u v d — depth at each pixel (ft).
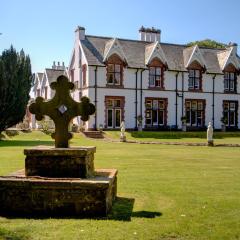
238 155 68.54
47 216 24.80
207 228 22.63
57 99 29.43
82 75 139.85
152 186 35.86
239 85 155.63
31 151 27.43
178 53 153.48
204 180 39.70
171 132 128.57
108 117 136.36
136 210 26.61
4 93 103.50
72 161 27.30
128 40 148.66
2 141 100.63
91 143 97.14
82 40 141.08
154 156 64.85
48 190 25.09
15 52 109.50
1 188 25.36
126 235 21.06
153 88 142.41
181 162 56.18
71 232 21.39
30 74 114.93
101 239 20.40
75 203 24.99
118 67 138.10
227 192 33.19
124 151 74.64
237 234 21.65
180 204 28.48
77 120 145.07
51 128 134.92
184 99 146.92
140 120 136.77
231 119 155.12
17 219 24.02
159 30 159.12
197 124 149.38
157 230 21.99
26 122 173.17
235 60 154.30
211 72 150.30
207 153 72.38
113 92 136.46
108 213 25.54
